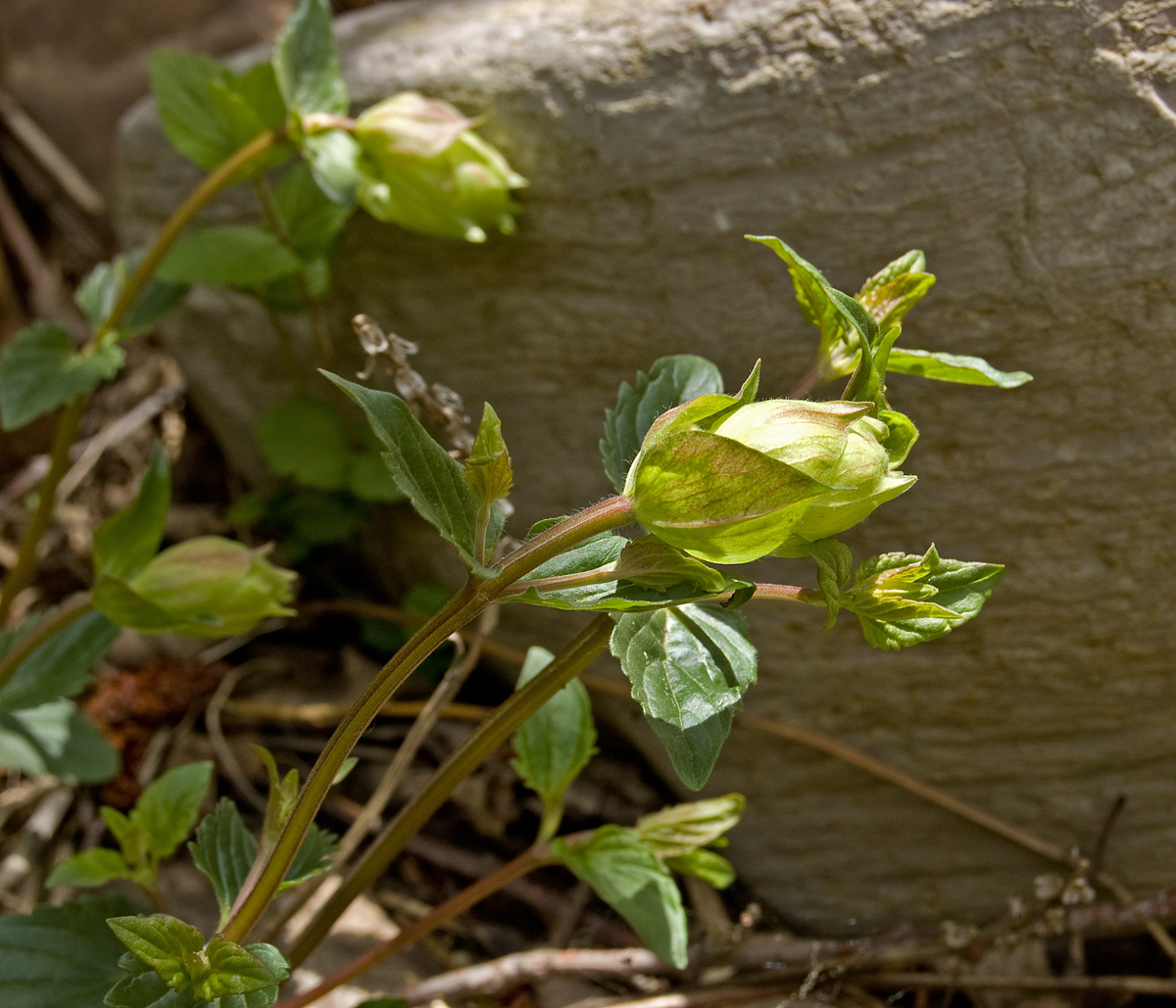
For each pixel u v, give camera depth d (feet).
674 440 0.99
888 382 1.27
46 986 1.14
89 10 1.67
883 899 1.35
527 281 1.34
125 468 1.57
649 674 1.05
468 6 1.36
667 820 1.19
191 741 1.40
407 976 1.29
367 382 1.42
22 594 1.50
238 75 1.43
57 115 1.69
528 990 1.29
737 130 1.28
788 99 1.27
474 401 1.38
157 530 1.22
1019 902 1.28
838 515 1.01
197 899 1.31
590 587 1.03
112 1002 1.05
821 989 1.28
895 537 1.29
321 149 1.30
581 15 1.31
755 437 1.00
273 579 1.24
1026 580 1.28
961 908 1.34
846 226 1.26
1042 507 1.27
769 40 1.27
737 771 1.35
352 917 1.31
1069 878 1.32
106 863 1.18
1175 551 1.26
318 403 1.43
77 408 1.34
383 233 1.37
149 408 1.58
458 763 1.12
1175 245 1.22
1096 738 1.31
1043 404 1.25
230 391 1.47
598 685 1.36
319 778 1.05
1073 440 1.26
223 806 1.14
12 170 1.70
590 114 1.30
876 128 1.25
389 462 1.02
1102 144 1.22
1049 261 1.23
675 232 1.30
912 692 1.31
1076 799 1.32
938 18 1.24
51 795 1.36
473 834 1.36
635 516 1.00
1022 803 1.32
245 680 1.44
